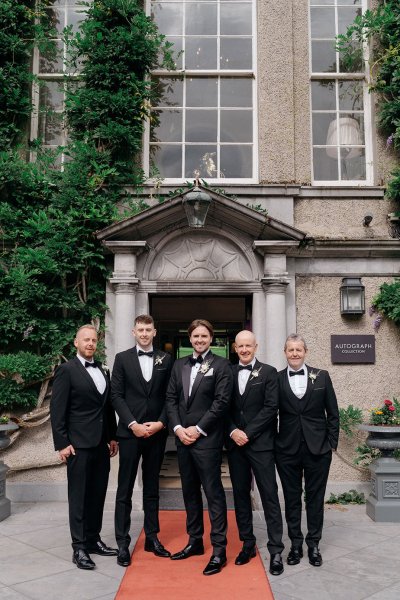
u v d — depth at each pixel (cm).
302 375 457
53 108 739
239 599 367
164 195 689
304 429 447
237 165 728
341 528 534
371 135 725
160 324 938
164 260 667
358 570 422
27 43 720
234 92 739
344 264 676
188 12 754
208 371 442
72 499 438
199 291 658
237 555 450
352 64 746
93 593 376
